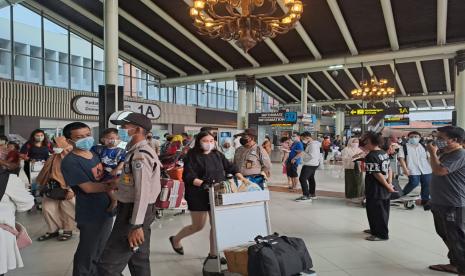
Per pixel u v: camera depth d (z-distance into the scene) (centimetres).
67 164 276
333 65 1894
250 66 2152
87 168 278
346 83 2795
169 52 2123
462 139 331
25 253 410
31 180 612
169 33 1861
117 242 229
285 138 1178
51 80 1786
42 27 1722
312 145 747
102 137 399
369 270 361
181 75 2441
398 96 3008
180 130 2569
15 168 289
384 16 1423
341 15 1455
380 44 1750
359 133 1788
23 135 1598
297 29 1602
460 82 1562
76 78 1922
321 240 465
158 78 2531
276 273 258
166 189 400
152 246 437
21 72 1633
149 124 246
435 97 2902
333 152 1908
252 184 349
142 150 232
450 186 336
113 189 279
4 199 257
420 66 2222
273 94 3288
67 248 429
